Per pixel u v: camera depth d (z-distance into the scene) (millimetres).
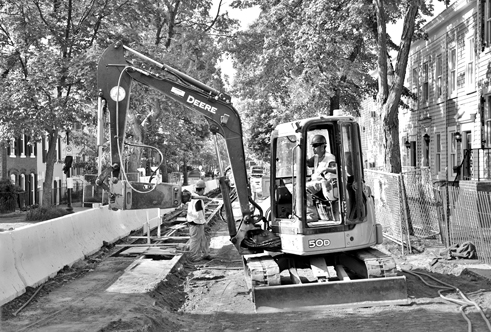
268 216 11523
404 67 17203
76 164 47000
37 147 40906
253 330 8375
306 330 8242
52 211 25188
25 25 23562
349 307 9547
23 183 38719
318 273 10258
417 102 33625
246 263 10875
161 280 11500
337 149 10445
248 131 52156
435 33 30125
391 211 16562
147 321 8398
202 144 60375
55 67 23250
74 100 23719
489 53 22875
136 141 32281
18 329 8031
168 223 23391
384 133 17531
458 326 8039
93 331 7738
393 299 9711
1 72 25109
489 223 12844
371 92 28219
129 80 10852
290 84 26672
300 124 10227
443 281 11305
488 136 23000
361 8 18328
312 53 21188
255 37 31344
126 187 10586
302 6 21672
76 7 25312
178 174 57125
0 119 22891
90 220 15203
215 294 11086
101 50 22781
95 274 12164
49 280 11180
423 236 16062
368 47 26375
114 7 25000
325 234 10148
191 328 8688
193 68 31844
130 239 17672
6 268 9695
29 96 22859
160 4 31094
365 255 10375
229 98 10945
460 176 25281
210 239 19266
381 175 17469
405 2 17281
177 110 30188
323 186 10359
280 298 9633
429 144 31359
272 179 11078
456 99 27203
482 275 11445
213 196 45344
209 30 33188
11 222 24109
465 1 24969
